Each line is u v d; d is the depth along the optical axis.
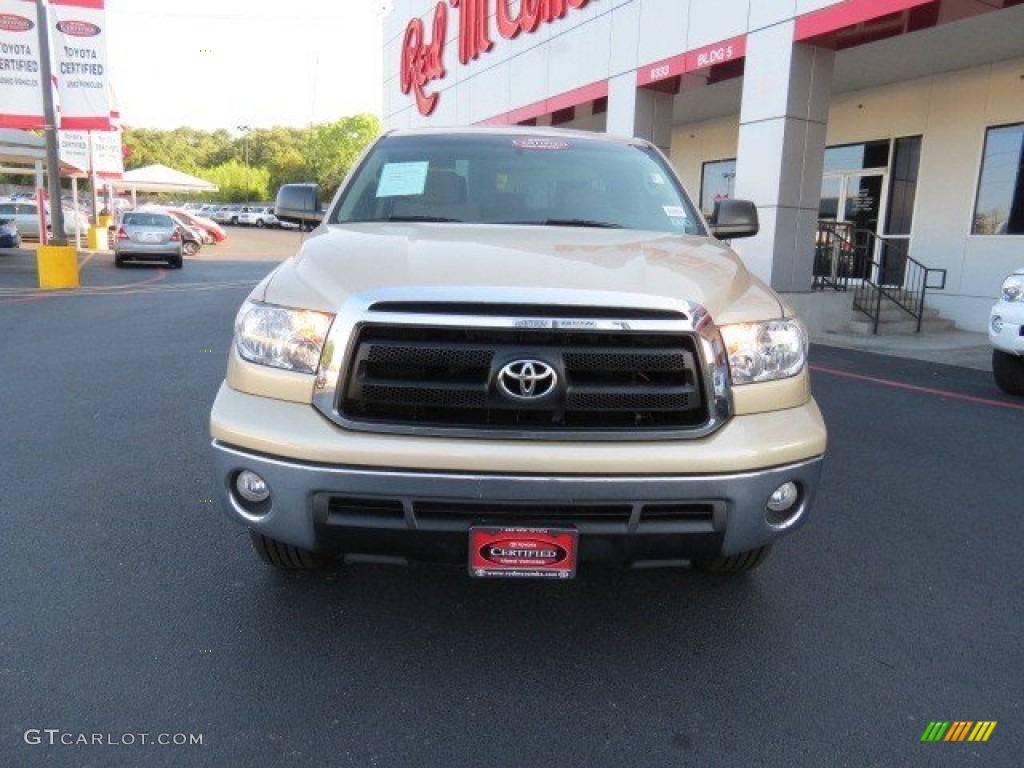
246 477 2.58
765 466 2.51
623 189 3.95
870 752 2.39
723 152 18.59
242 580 3.37
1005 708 2.63
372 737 2.40
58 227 16.39
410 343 2.44
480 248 2.88
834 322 12.29
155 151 107.88
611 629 3.06
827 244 12.91
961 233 13.36
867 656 2.92
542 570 2.48
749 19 11.36
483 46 18.88
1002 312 7.12
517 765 2.30
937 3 9.15
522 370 2.40
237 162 110.25
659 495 2.43
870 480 4.93
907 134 14.23
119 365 8.06
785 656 2.91
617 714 2.55
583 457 2.38
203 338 9.98
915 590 3.45
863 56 12.45
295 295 2.63
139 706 2.51
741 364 2.60
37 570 3.42
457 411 2.46
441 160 4.03
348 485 2.41
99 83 16.56
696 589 3.40
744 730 2.48
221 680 2.66
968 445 5.77
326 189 94.44
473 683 2.69
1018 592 3.46
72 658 2.76
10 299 13.95
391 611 3.15
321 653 2.84
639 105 13.86
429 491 2.39
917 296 13.91
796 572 3.60
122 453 5.07
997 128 12.77
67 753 2.29
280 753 2.32
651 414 2.49
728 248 3.48
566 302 2.41
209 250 35.00
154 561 3.53
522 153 4.12
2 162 29.30
